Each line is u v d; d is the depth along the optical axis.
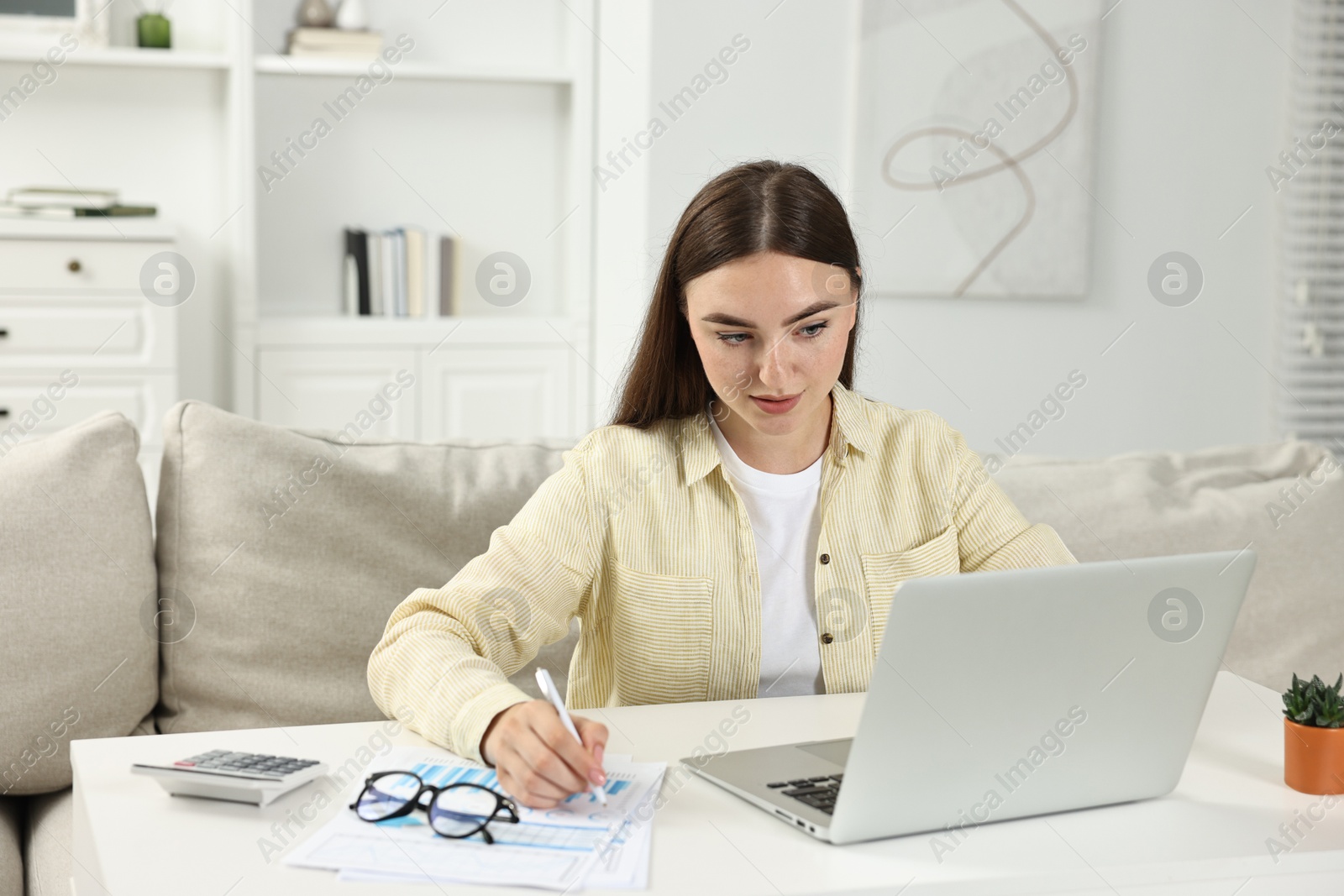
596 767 0.91
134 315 3.21
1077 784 0.95
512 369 3.70
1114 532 1.74
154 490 3.25
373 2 3.71
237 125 3.40
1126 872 0.85
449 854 0.83
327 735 1.08
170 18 3.51
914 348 3.33
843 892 0.79
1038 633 0.88
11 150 3.40
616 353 3.49
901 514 1.39
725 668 1.32
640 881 0.79
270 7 3.57
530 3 3.85
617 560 1.32
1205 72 3.50
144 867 0.81
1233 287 3.62
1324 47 3.57
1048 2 3.30
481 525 1.57
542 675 0.94
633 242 3.26
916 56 3.22
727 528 1.34
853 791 0.85
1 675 1.34
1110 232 3.48
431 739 1.05
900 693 0.85
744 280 1.19
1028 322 3.44
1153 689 0.95
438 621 1.15
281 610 1.47
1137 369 3.56
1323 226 3.64
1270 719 1.21
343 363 3.54
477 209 3.86
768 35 3.12
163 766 0.94
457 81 3.78
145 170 3.53
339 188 3.71
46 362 3.14
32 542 1.38
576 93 3.67
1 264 3.07
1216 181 3.56
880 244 3.26
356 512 1.53
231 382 3.55
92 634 1.38
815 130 3.20
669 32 3.05
